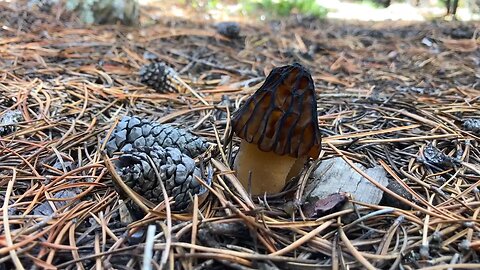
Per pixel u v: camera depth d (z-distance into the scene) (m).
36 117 0.27
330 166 0.20
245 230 0.17
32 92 0.30
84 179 0.20
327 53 0.52
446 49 0.53
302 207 0.19
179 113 0.29
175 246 0.16
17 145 0.23
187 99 0.32
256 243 0.16
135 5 0.58
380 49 0.54
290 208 0.18
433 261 0.16
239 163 0.19
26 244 0.16
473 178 0.22
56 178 0.20
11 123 0.25
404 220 0.18
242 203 0.18
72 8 0.57
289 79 0.18
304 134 0.18
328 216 0.17
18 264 0.15
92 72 0.37
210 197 0.18
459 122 0.28
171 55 0.45
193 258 0.15
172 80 0.34
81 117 0.28
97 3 0.56
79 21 0.56
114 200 0.19
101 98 0.31
